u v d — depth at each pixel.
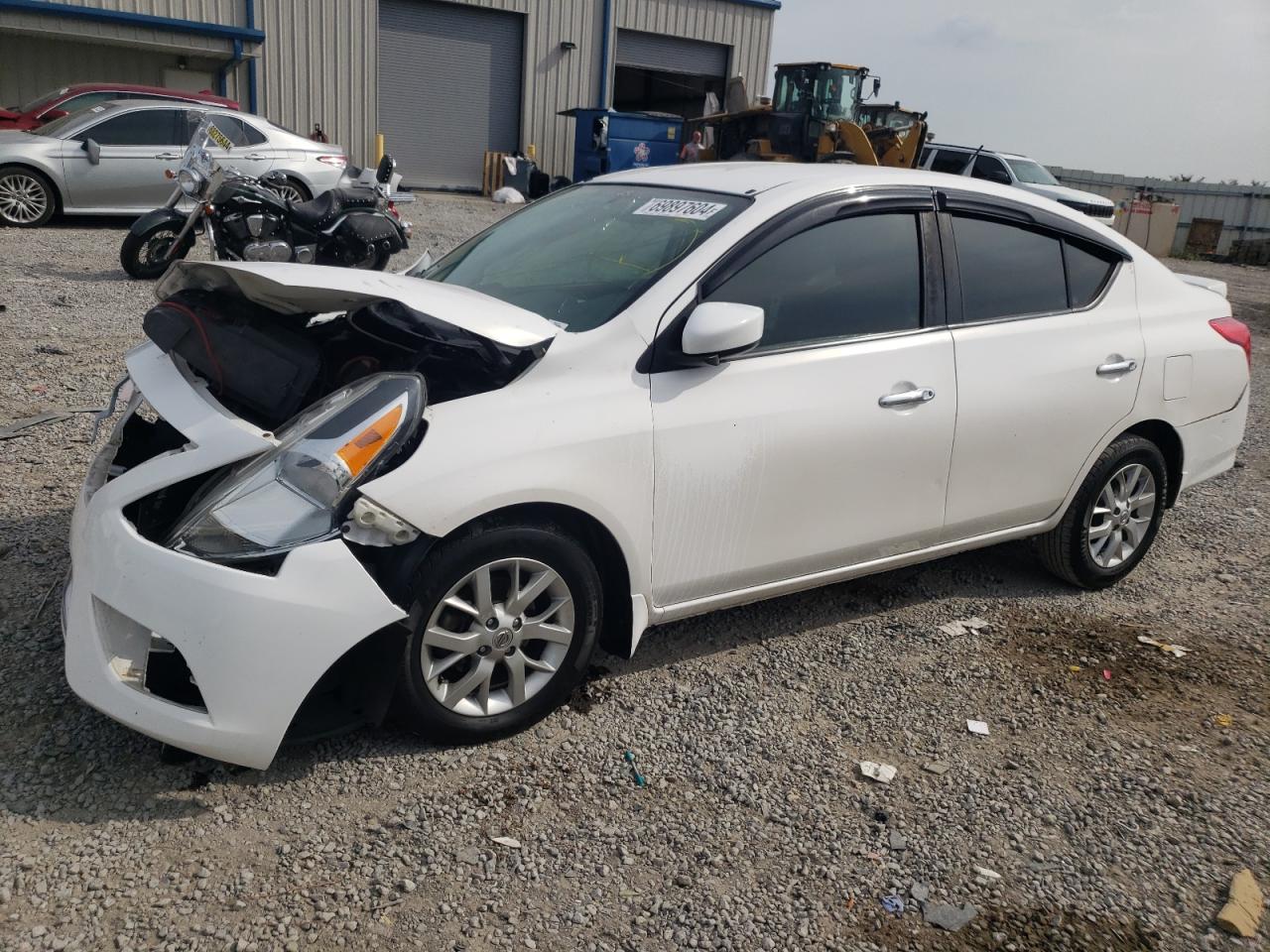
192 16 21.42
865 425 3.55
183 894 2.43
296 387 3.05
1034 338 4.03
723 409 3.27
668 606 3.38
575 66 25.83
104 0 20.59
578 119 23.47
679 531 3.27
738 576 3.46
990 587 4.57
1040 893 2.67
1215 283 5.02
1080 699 3.65
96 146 12.86
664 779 3.02
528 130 25.69
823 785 3.05
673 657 3.74
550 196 4.46
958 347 3.81
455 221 17.20
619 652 3.35
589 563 3.13
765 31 28.22
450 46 24.41
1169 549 5.20
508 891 2.54
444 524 2.78
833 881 2.66
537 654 3.21
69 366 6.77
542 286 3.58
